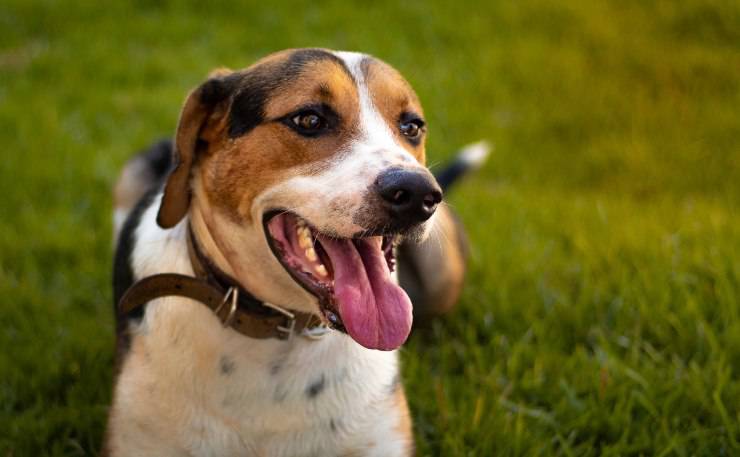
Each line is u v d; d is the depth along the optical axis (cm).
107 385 118
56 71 219
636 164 186
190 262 100
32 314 129
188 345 99
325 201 93
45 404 114
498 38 250
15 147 174
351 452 101
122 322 105
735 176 180
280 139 95
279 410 99
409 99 101
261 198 96
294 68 97
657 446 108
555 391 116
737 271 130
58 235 144
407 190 90
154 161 137
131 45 242
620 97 216
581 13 258
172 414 99
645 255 139
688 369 118
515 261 139
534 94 221
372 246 96
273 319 98
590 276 136
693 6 251
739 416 110
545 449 108
